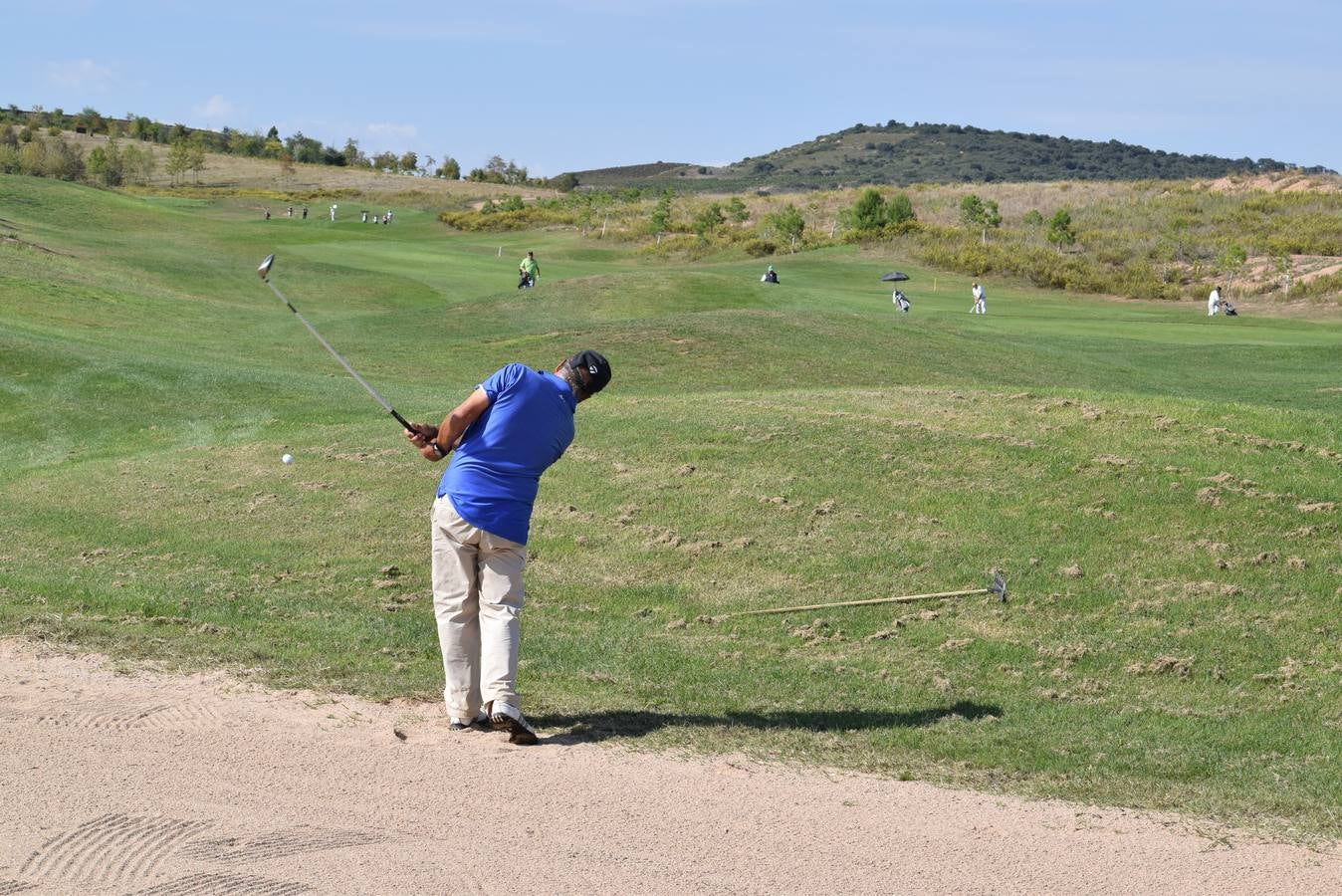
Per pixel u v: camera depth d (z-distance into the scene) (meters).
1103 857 4.79
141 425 18.58
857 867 4.58
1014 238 67.19
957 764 6.01
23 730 5.71
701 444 13.10
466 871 4.36
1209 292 54.84
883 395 15.50
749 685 7.38
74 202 73.12
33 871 4.20
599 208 89.12
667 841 4.74
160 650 7.39
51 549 10.84
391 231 85.00
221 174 128.50
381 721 6.23
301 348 29.91
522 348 28.95
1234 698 7.39
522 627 8.61
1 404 19.56
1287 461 12.04
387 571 9.94
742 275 55.78
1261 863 4.80
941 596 8.80
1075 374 27.83
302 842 4.55
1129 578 9.46
